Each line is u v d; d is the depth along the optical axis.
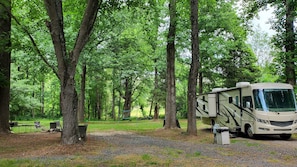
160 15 18.70
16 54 23.59
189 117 15.22
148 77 36.91
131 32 27.03
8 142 12.47
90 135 16.22
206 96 19.53
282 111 13.54
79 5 16.41
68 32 21.47
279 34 17.55
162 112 54.28
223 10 20.27
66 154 9.35
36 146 11.20
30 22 16.97
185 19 18.30
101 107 52.69
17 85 28.47
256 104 13.88
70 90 10.91
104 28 24.14
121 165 7.50
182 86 42.81
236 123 15.90
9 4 12.66
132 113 55.75
